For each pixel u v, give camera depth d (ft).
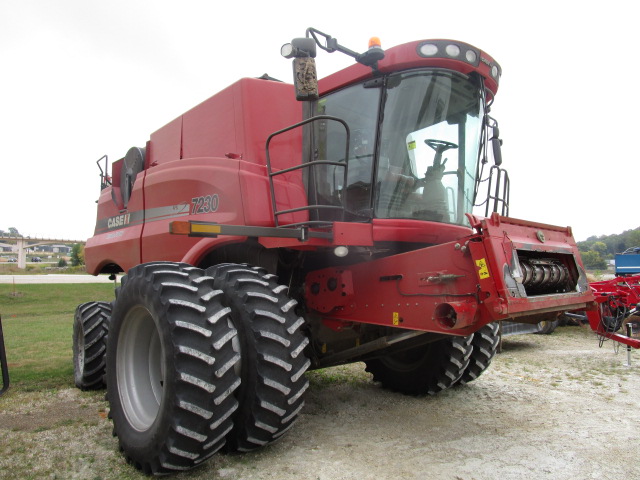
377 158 11.89
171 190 15.15
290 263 13.17
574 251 12.14
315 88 10.62
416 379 15.28
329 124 13.21
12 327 37.14
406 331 12.07
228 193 12.75
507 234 9.95
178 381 8.75
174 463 8.90
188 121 15.84
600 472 9.66
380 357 14.85
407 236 11.63
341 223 11.02
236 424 9.75
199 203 13.87
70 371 19.35
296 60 10.61
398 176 11.95
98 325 16.29
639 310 24.26
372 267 11.68
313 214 13.30
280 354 9.62
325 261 13.53
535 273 10.74
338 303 12.10
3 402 14.75
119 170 19.85
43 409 14.05
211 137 14.53
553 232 11.82
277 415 9.59
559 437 11.69
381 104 12.01
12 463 9.98
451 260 9.98
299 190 13.26
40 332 33.40
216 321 9.25
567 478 9.37
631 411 13.94
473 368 16.17
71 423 12.69
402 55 11.73
